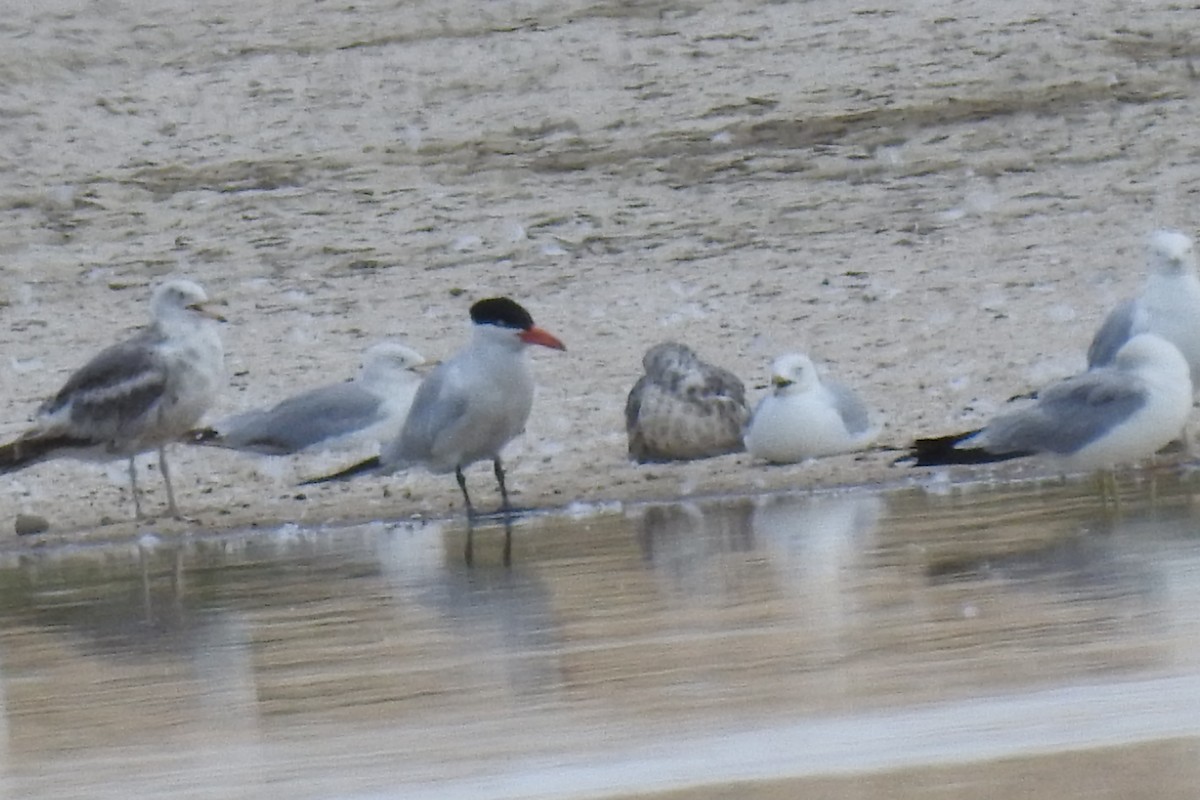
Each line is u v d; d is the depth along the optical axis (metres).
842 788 7.95
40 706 10.12
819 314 20.22
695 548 12.89
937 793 7.81
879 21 28.09
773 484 14.98
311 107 27.42
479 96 27.31
